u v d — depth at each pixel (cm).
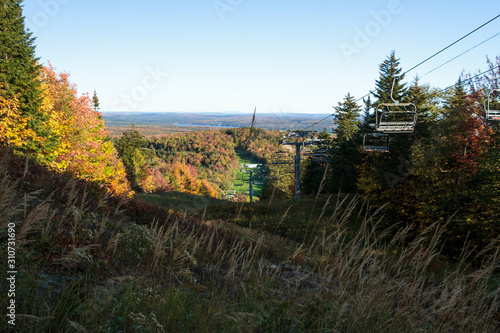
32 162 784
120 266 403
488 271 347
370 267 362
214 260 536
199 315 310
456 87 2620
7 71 2400
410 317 333
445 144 2189
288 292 366
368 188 2855
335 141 5384
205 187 6744
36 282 280
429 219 2064
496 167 1850
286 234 1563
